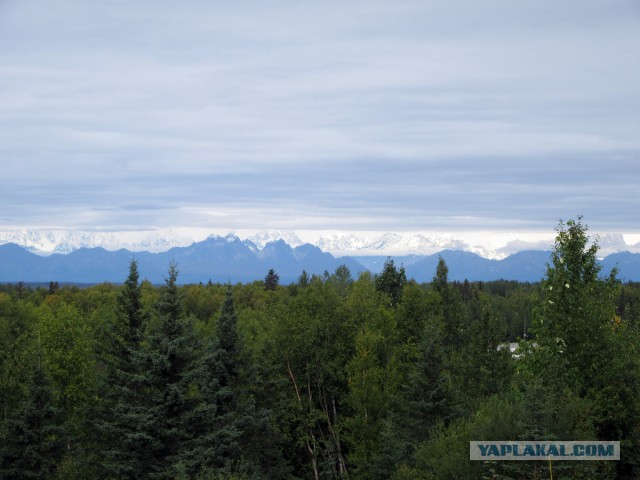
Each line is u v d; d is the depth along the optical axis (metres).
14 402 43.41
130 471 29.91
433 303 59.72
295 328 45.91
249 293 128.25
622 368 24.80
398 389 44.56
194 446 30.61
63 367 48.28
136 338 35.38
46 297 122.00
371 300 51.75
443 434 25.69
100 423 34.19
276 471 39.22
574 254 25.56
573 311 25.16
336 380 48.41
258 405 40.06
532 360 26.11
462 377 47.56
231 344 35.91
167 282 32.28
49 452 34.41
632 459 23.22
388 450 36.47
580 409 21.61
